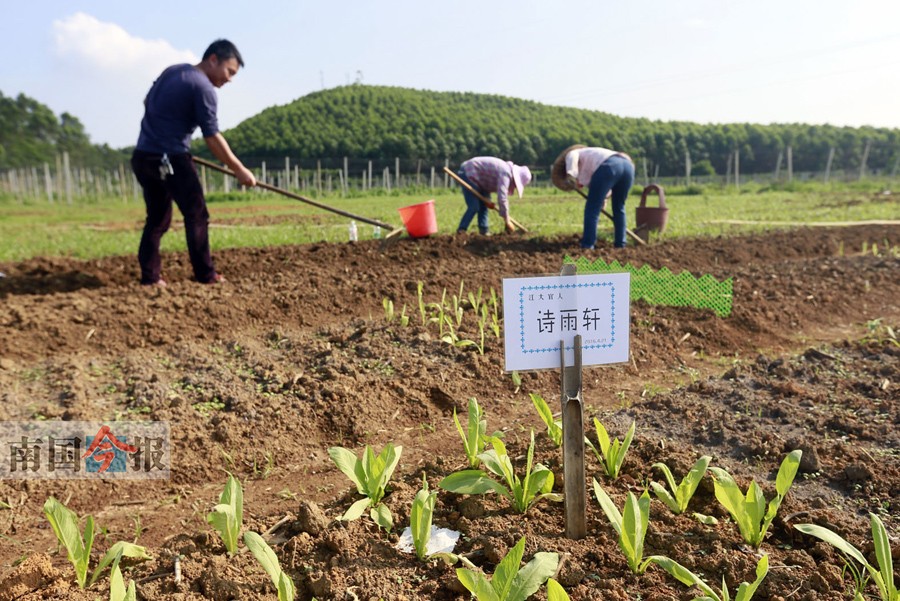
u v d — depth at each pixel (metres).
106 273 7.07
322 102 76.44
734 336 5.10
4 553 2.60
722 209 17.08
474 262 7.08
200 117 5.84
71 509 2.93
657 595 1.98
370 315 5.41
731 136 68.44
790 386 3.72
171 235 10.27
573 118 84.31
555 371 4.35
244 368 4.31
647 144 65.88
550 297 2.19
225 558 2.30
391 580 2.14
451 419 3.81
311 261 7.33
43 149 64.31
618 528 2.16
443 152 62.59
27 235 11.84
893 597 1.87
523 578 1.83
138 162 5.91
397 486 2.75
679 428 3.30
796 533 2.31
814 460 2.83
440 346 4.57
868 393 3.68
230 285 5.94
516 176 8.74
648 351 4.68
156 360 4.38
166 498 3.05
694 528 2.36
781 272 7.02
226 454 3.35
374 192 37.75
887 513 2.48
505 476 2.54
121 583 1.87
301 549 2.33
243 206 24.31
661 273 6.13
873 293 6.45
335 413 3.73
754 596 2.03
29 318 4.76
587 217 7.93
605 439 2.76
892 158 64.06
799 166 67.81
